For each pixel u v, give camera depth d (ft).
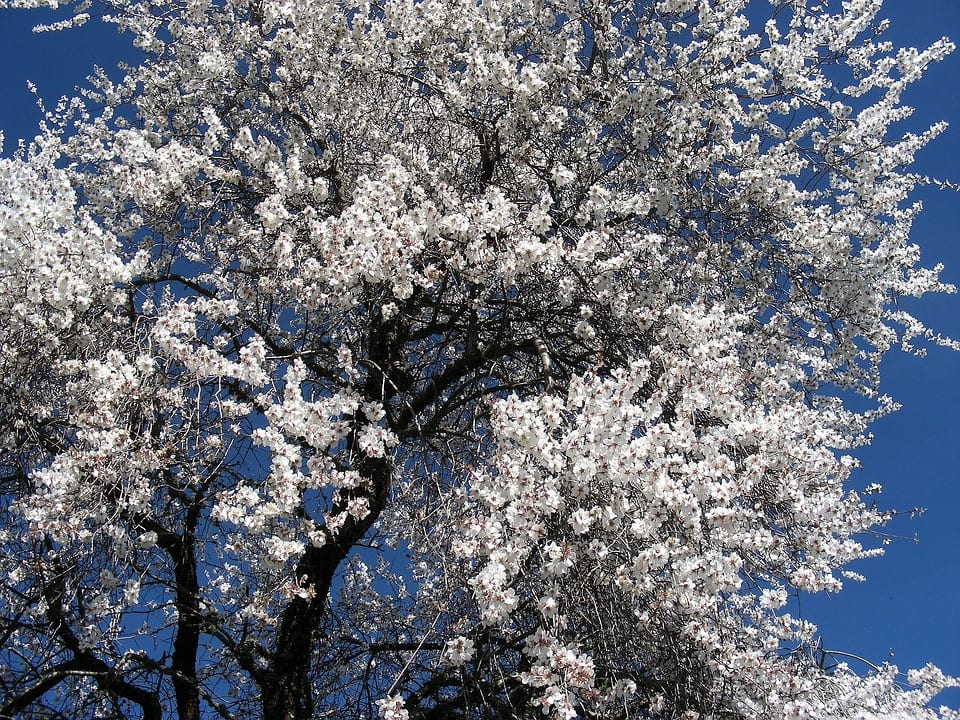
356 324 18.81
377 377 19.72
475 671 16.56
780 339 21.39
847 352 21.07
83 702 18.47
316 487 15.30
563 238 18.93
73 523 14.14
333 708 19.45
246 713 18.94
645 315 17.11
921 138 21.40
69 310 15.90
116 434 14.08
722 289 21.03
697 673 14.80
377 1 21.29
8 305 16.16
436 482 17.06
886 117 21.08
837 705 15.98
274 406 14.87
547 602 13.47
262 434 14.76
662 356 15.85
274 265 18.78
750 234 21.02
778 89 21.17
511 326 19.93
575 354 19.24
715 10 21.70
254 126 24.59
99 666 18.69
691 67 21.15
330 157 20.97
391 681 19.39
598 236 16.55
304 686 18.98
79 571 16.14
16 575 16.12
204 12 22.91
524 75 18.43
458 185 20.40
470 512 14.73
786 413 15.43
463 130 22.35
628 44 22.24
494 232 16.38
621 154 21.15
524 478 13.28
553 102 21.21
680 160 20.38
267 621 16.71
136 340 16.16
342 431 15.51
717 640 14.25
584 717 15.39
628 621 14.30
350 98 21.68
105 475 14.03
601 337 17.53
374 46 20.58
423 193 18.63
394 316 18.85
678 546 13.30
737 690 15.43
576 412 15.31
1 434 16.34
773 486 15.39
